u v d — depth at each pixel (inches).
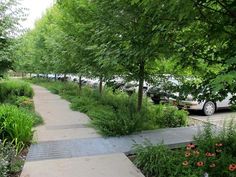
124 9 225.3
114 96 509.7
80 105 485.7
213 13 133.6
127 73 343.3
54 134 302.2
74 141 272.8
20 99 510.6
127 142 266.8
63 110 481.4
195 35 151.7
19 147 244.2
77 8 397.7
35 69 1342.3
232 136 234.8
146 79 346.6
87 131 316.2
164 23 145.3
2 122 256.8
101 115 335.0
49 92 888.3
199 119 442.3
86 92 624.7
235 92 162.4
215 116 481.1
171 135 288.8
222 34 139.9
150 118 352.2
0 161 178.4
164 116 355.3
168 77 328.2
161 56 200.5
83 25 373.1
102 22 274.2
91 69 404.8
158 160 193.2
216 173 179.0
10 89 599.2
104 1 258.5
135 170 199.2
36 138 280.8
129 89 549.3
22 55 511.8
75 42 441.1
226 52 155.7
